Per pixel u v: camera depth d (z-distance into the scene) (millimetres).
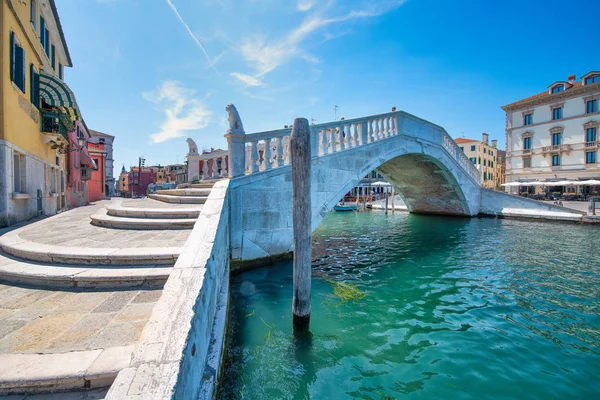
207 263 2670
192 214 5668
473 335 4359
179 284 2275
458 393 3152
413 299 5746
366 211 27812
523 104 33531
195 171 10844
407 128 12117
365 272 7578
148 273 3168
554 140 31484
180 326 1828
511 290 6270
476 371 3525
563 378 3398
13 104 6691
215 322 3180
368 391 3178
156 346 1655
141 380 1434
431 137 13938
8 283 3178
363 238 12812
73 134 14250
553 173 31453
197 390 2025
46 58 10203
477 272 7578
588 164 29047
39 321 2402
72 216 7922
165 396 1351
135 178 52219
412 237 12945
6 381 1675
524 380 3361
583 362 3701
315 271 7672
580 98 29453
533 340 4227
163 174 58438
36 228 5469
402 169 17156
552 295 5980
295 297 4324
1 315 2496
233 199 6676
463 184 18172
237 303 5273
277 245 7449
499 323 4754
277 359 3689
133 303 2746
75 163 15195
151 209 5844
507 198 19297
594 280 6934
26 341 2100
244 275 6652
